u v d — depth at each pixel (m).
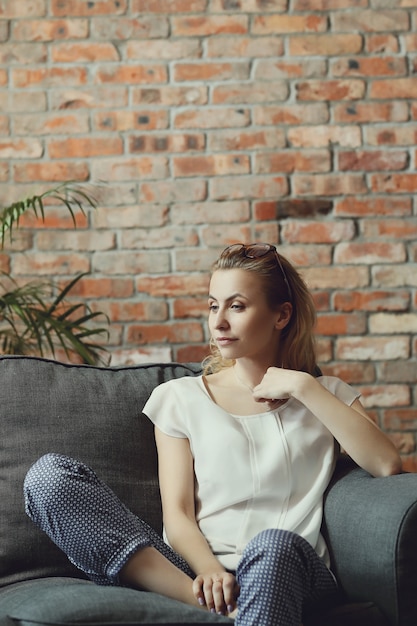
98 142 3.58
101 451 2.25
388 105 3.61
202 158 3.59
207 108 3.59
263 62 3.60
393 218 3.61
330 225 3.61
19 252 3.57
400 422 3.60
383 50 3.62
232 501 2.10
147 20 3.59
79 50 3.58
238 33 3.60
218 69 3.59
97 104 3.58
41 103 3.58
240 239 3.60
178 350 3.58
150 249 3.59
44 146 3.58
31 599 1.74
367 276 3.62
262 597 1.71
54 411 2.28
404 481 1.95
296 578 1.76
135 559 1.87
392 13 3.61
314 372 2.38
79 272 3.58
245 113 3.60
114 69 3.58
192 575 2.03
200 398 2.24
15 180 3.57
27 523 2.13
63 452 2.22
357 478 2.08
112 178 3.59
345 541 1.94
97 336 3.57
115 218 3.59
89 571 1.91
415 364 3.61
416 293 3.61
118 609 1.66
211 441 2.17
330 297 3.62
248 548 1.76
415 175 3.61
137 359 3.58
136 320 3.58
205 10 3.59
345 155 3.62
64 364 2.44
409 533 1.80
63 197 3.57
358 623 1.80
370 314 3.62
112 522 1.88
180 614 1.70
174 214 3.59
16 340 3.37
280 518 2.07
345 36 3.62
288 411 2.21
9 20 3.58
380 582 1.82
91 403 2.31
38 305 3.55
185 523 2.06
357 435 2.09
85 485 1.89
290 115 3.61
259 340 2.22
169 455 2.19
